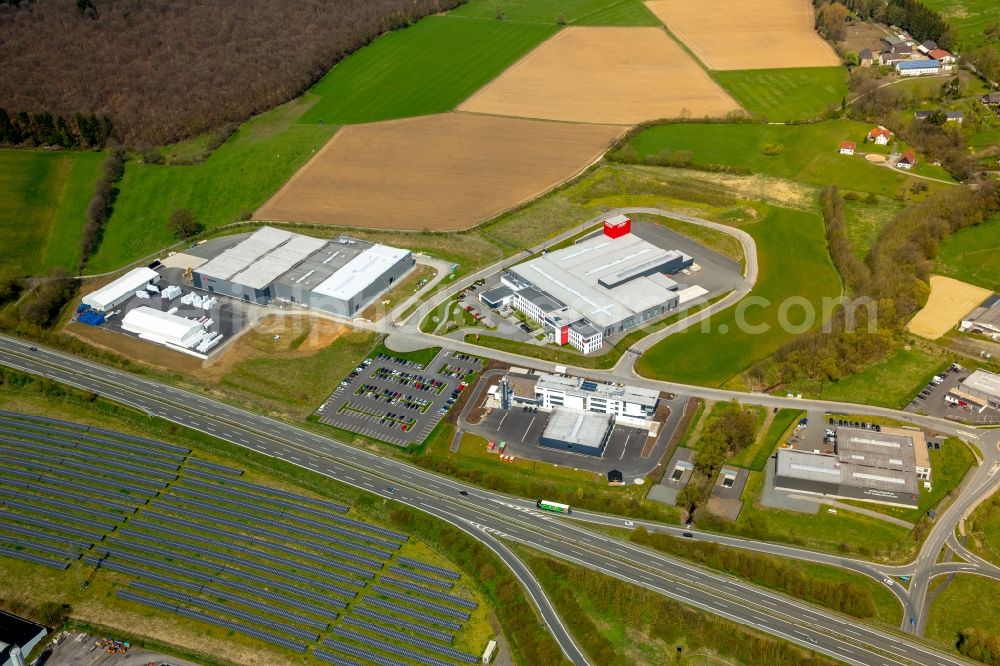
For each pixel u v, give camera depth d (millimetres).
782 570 198375
